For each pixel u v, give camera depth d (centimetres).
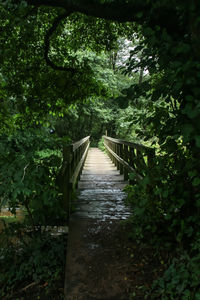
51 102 613
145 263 269
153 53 250
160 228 301
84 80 600
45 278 362
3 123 602
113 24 566
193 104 191
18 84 580
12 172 341
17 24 330
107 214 422
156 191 262
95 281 246
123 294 229
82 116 2433
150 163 325
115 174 845
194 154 248
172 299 214
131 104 277
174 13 215
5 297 346
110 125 2623
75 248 306
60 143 406
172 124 259
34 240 407
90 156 1505
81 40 616
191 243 243
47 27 548
